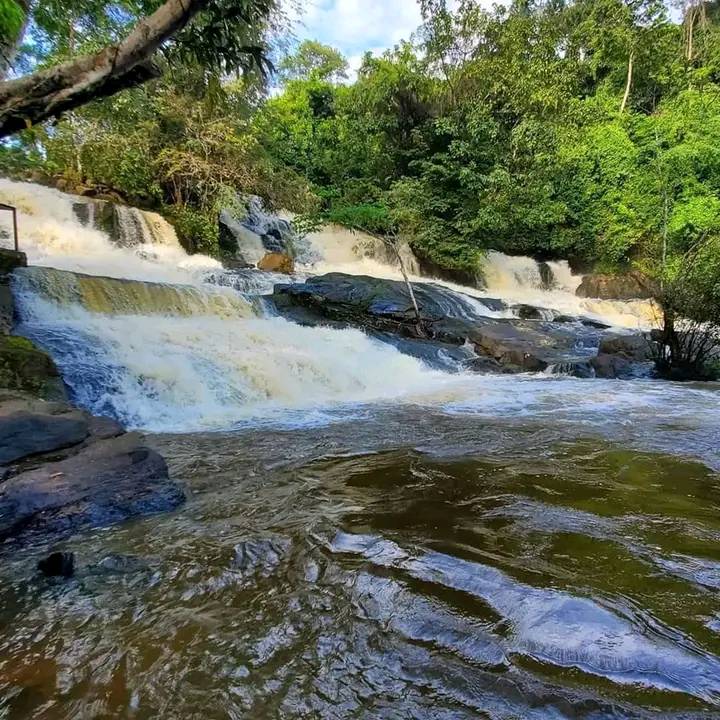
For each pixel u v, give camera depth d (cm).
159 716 170
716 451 494
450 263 1891
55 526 309
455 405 738
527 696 173
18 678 189
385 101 1978
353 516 333
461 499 363
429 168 1869
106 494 338
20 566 272
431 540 293
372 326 1174
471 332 1191
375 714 169
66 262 1089
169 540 301
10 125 274
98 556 281
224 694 180
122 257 1251
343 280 1323
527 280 2153
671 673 181
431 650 199
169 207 1502
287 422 625
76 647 207
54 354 636
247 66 350
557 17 2773
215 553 284
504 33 1944
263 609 231
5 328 653
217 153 1547
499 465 447
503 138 1978
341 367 873
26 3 304
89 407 580
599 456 475
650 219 2145
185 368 699
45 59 690
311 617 224
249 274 1315
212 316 986
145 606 235
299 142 2255
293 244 1828
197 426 603
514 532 304
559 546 284
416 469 436
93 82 278
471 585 243
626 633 203
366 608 229
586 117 2338
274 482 405
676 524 317
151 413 620
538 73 1923
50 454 356
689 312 1010
